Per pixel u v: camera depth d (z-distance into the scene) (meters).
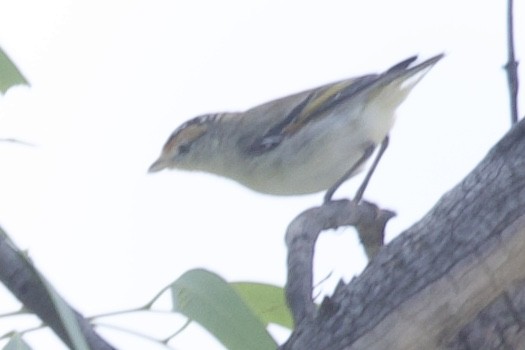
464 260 3.95
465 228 4.01
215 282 4.82
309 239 5.33
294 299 4.98
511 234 3.93
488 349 3.98
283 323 5.82
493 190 4.04
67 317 4.06
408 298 3.96
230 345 4.79
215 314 4.78
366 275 4.11
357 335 3.99
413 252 4.04
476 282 3.94
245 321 4.77
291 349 4.14
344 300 4.09
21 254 4.43
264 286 5.77
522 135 4.12
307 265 5.14
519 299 3.95
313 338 4.08
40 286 4.37
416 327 3.95
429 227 4.07
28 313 4.40
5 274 4.38
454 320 3.96
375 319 3.98
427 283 3.96
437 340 3.98
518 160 4.07
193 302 4.78
